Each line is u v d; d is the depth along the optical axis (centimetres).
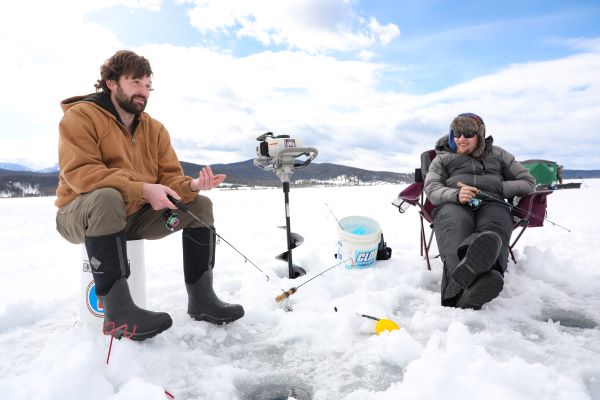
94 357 147
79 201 176
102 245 168
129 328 166
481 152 297
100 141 190
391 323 191
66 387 130
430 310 224
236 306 203
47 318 231
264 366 166
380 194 1780
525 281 263
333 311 226
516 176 298
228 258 354
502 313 216
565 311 225
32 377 140
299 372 161
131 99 192
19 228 726
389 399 131
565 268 289
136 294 199
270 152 287
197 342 187
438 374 134
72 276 324
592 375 151
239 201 1465
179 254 412
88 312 191
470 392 128
